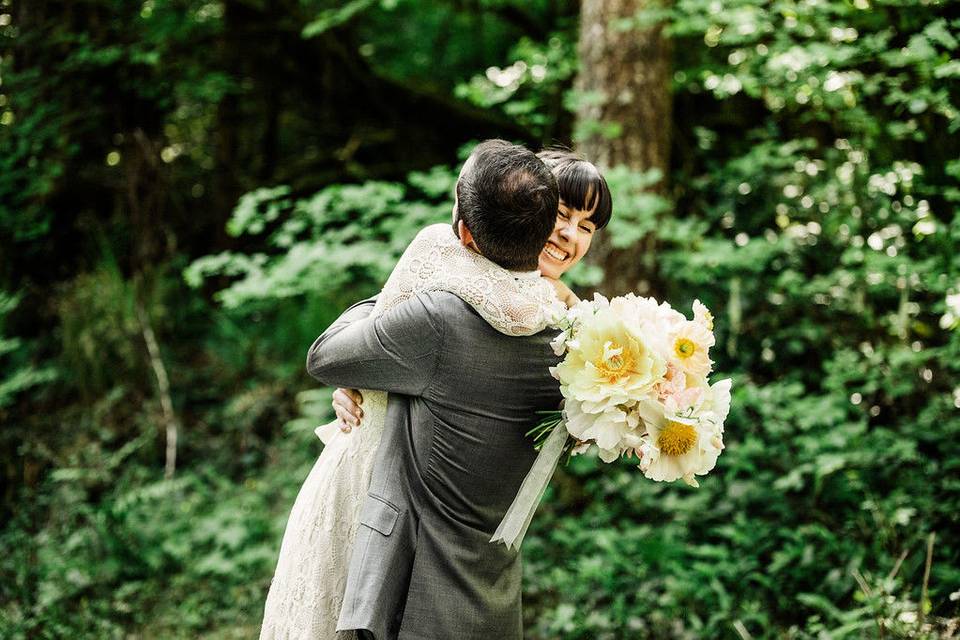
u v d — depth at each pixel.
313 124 7.26
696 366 1.60
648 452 1.54
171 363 5.60
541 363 1.65
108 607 3.70
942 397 3.83
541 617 3.36
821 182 4.79
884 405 4.09
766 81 4.27
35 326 5.68
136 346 5.41
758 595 3.20
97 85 6.01
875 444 3.60
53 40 5.75
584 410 1.55
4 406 4.96
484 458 1.65
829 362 3.96
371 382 1.64
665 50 4.79
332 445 1.86
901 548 3.13
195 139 6.89
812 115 4.62
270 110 7.00
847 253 4.04
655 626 3.16
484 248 1.60
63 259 6.11
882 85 4.07
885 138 4.28
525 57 5.74
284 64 6.89
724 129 6.36
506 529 1.67
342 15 5.66
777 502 3.64
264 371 5.61
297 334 5.76
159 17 6.13
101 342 5.35
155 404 5.23
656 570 3.50
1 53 5.88
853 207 4.50
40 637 3.43
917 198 4.17
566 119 6.36
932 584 2.94
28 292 5.70
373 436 1.77
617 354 1.55
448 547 1.64
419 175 4.21
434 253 1.65
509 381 1.63
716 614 3.10
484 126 6.90
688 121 6.31
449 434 1.64
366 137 6.99
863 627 2.70
